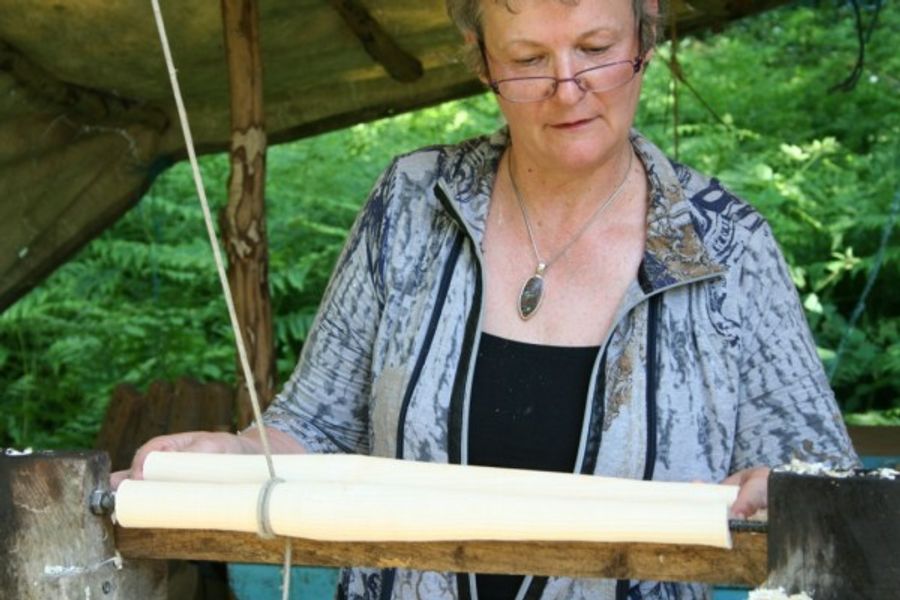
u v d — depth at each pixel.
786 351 1.88
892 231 7.53
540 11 1.76
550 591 1.83
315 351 2.06
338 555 1.48
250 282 3.97
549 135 1.82
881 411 7.02
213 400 4.33
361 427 2.08
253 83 3.96
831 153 8.20
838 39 8.76
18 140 4.84
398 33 4.61
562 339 1.90
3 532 1.46
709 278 1.86
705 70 8.82
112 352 7.39
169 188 8.23
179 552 1.52
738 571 1.36
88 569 1.48
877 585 1.22
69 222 5.14
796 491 1.25
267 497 1.44
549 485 1.46
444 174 2.02
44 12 4.20
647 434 1.83
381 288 2.01
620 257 1.91
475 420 1.90
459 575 1.87
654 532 1.34
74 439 6.99
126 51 4.46
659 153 1.96
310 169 8.20
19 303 7.55
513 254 1.95
